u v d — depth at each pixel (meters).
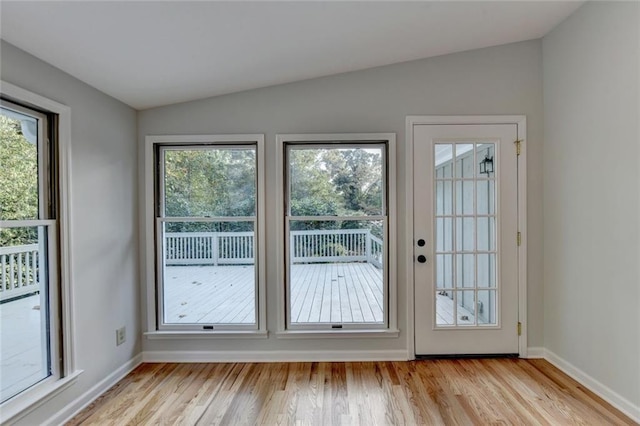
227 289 2.84
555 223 2.59
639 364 1.91
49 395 1.86
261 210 2.76
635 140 1.92
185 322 2.84
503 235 2.73
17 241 1.79
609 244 2.10
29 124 1.87
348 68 2.68
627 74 1.96
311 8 1.82
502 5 2.12
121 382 2.43
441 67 2.74
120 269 2.52
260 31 1.97
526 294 2.74
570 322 2.44
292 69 2.54
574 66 2.36
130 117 2.68
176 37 1.88
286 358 2.76
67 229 2.01
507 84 2.72
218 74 2.40
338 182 2.82
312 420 1.95
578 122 2.33
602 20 2.12
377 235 2.83
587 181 2.26
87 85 2.21
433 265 2.75
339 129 2.75
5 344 1.72
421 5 1.97
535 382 2.35
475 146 2.74
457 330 2.75
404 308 2.76
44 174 1.94
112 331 2.42
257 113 2.76
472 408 2.05
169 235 2.85
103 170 2.35
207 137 2.76
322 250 2.84
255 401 2.16
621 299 2.02
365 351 2.76
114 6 1.55
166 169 2.84
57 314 1.97
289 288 2.82
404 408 2.06
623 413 1.99
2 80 1.65
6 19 1.52
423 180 2.74
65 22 1.60
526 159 2.72
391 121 2.74
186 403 2.15
